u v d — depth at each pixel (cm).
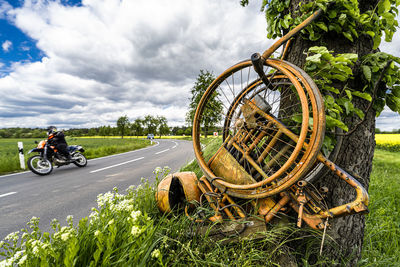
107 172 648
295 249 151
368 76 137
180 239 145
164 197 193
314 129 116
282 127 147
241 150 173
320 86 144
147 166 741
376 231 198
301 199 122
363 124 153
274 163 164
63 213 305
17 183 514
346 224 154
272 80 178
